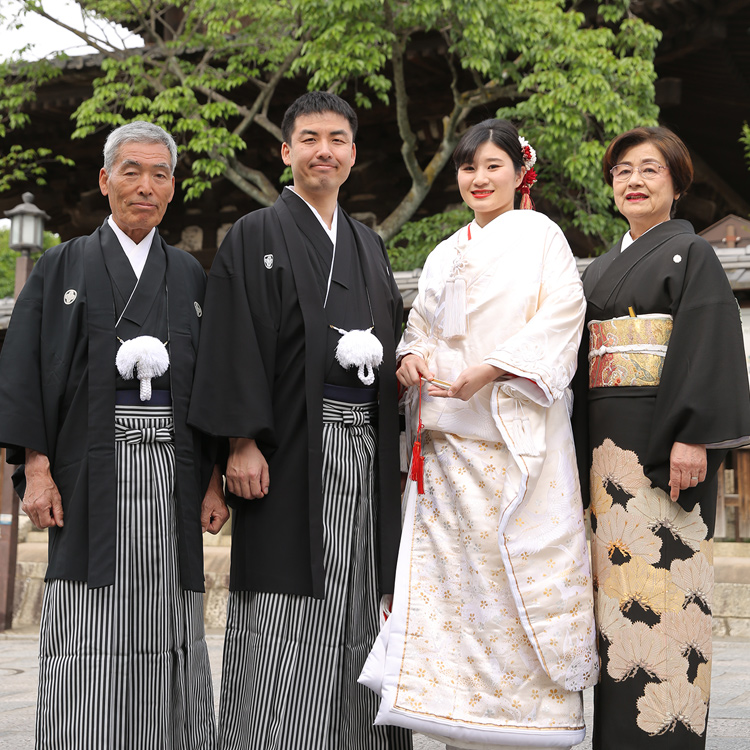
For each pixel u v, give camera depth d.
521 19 8.70
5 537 7.97
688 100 10.81
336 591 2.68
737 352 2.52
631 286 2.67
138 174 2.70
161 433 2.62
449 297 2.71
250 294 2.75
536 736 2.50
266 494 2.71
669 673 2.54
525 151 2.87
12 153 11.26
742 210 13.73
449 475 2.69
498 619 2.56
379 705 2.82
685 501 2.56
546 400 2.59
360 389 2.79
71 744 2.51
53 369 2.62
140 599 2.56
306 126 2.81
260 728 2.63
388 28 8.81
